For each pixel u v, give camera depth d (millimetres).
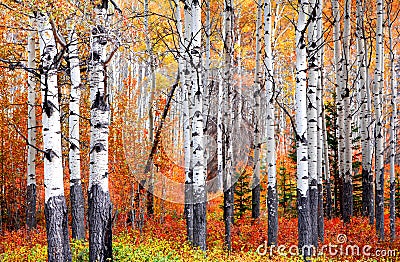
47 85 8211
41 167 22484
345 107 17906
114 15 8953
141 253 10375
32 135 16484
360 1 18625
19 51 16906
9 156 21234
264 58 14359
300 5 10867
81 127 19109
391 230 14742
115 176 16516
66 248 9219
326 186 19922
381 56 16891
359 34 18484
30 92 16109
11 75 20094
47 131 8297
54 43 8312
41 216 22906
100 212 8711
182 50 12984
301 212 10797
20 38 16109
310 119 12508
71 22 8484
